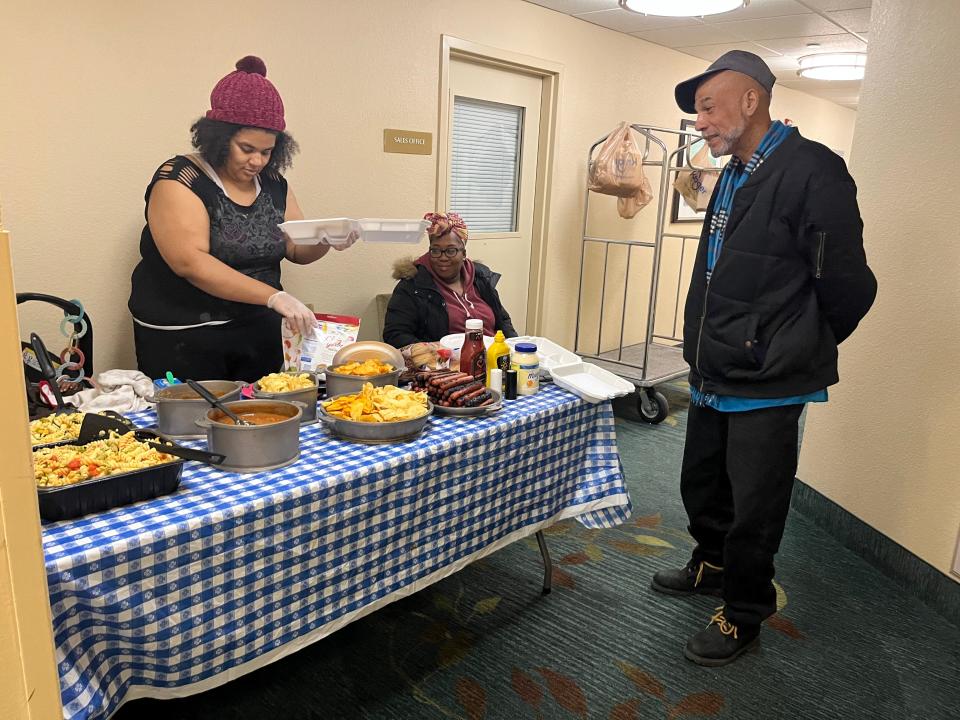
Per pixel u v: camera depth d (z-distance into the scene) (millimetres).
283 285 2990
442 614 2189
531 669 1934
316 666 1925
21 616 565
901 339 2508
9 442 539
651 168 5031
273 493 1327
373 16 3059
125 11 2330
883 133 2582
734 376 1859
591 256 4691
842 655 2053
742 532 1911
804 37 4441
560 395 2094
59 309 2355
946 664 2027
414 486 1584
